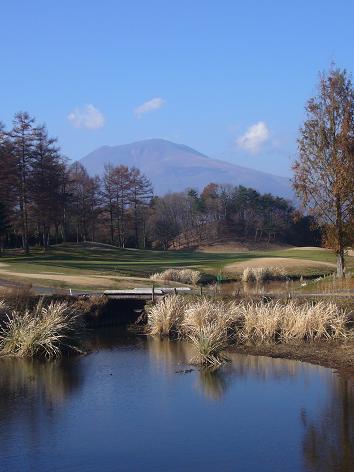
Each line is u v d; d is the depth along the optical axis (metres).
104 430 13.15
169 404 14.98
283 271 51.00
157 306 26.41
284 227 122.00
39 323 21.67
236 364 19.19
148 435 12.80
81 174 99.81
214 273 52.88
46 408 14.83
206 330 20.44
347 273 37.97
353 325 23.06
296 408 14.39
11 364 19.95
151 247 113.75
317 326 22.28
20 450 12.07
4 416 14.23
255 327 22.70
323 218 35.31
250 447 12.04
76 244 81.94
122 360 20.31
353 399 14.95
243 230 123.94
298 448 11.94
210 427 13.23
